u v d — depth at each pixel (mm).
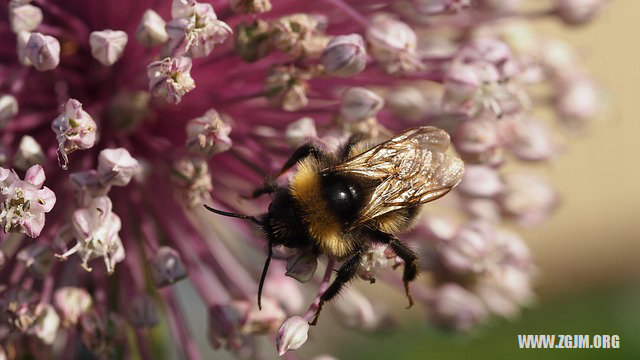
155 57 155
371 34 157
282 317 158
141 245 164
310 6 162
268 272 167
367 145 158
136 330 159
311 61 155
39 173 145
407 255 159
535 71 171
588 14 182
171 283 155
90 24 164
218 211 156
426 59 162
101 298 155
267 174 157
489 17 175
